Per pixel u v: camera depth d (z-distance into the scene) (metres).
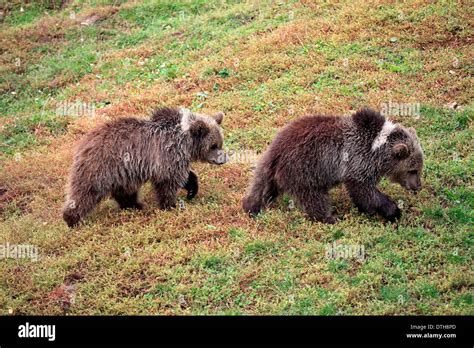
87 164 9.72
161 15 20.47
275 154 9.56
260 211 9.84
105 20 20.75
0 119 15.30
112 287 8.35
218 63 15.77
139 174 10.02
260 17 18.27
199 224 9.71
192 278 8.45
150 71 16.61
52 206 10.96
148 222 9.88
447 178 10.40
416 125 12.12
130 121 10.17
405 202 9.87
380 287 8.01
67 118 14.66
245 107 13.73
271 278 8.29
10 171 12.42
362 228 9.15
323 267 8.41
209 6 20.30
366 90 13.69
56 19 21.25
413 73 14.04
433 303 7.64
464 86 13.32
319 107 13.07
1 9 22.80
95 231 9.71
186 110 10.59
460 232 8.89
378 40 15.45
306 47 15.80
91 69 17.38
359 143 9.39
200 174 11.46
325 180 9.44
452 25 15.48
